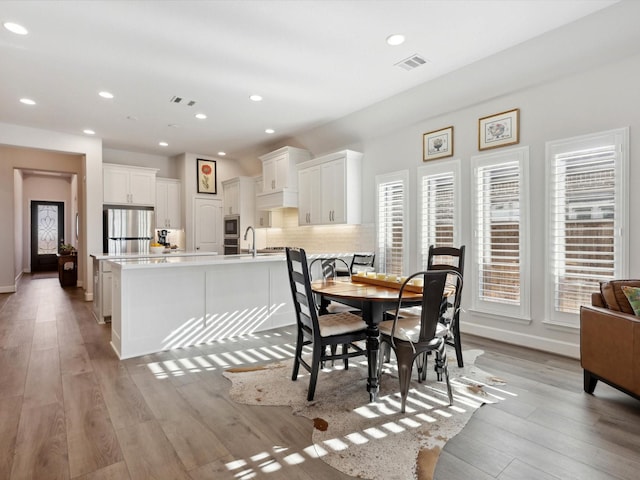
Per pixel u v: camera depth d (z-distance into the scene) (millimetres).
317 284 2971
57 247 11344
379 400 2369
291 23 2818
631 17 2617
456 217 4117
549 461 1715
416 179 4594
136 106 4613
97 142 6105
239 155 7492
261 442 1892
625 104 2920
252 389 2543
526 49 3158
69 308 5395
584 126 3148
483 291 3881
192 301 3643
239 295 3992
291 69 3609
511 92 3635
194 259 3998
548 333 3371
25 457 1758
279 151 6203
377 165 5133
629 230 2902
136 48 3184
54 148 5715
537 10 2654
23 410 2232
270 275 4266
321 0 2533
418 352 2244
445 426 2039
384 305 2533
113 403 2330
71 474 1639
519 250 3566
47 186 11094
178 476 1628
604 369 2320
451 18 2752
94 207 6105
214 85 3980
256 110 4797
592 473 1626
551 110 3361
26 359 3170
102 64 3471
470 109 4020
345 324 2475
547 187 3363
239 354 3340
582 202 3162
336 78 3824
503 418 2127
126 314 3242
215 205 7691
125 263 3332
